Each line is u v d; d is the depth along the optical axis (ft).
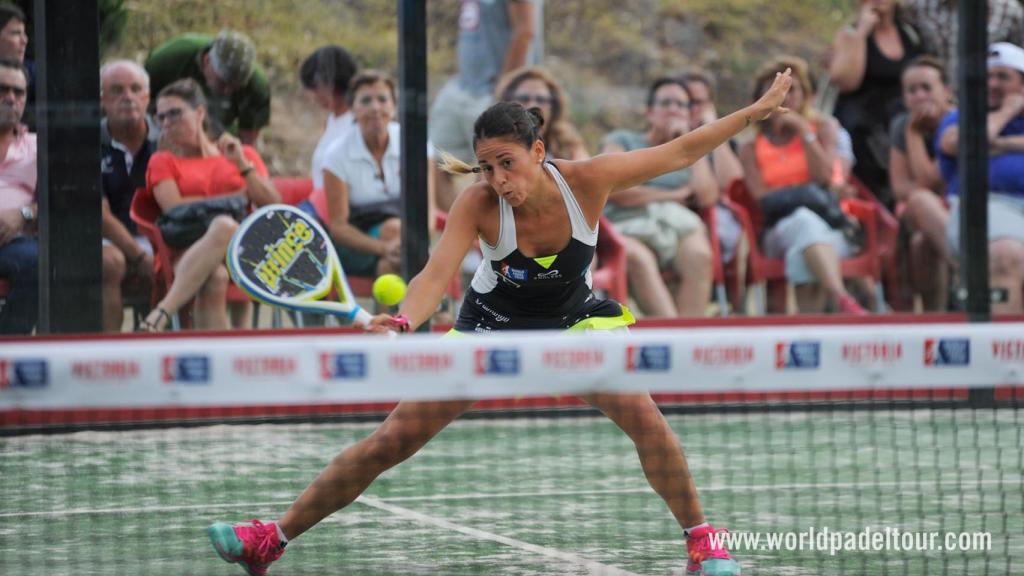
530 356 25.82
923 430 56.49
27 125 57.36
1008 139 68.03
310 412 58.08
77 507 39.27
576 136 68.95
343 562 31.76
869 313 66.74
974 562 31.71
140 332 57.06
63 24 53.88
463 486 43.14
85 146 54.90
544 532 35.70
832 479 44.65
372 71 63.26
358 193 61.93
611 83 95.09
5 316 57.06
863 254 68.03
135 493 41.70
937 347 26.78
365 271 62.39
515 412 59.62
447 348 25.50
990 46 68.69
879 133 69.62
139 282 58.34
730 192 67.72
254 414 57.72
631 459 48.93
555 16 97.60
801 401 61.62
